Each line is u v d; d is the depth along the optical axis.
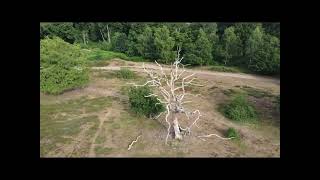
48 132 26.22
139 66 44.56
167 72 41.84
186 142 24.59
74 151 23.47
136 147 23.98
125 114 29.48
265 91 34.81
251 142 24.64
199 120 28.19
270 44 40.56
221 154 23.03
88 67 40.12
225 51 45.09
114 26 57.09
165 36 45.44
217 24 52.81
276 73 40.59
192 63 44.72
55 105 31.39
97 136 25.64
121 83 37.50
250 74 41.34
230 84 37.19
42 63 32.78
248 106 29.03
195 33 47.38
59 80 32.97
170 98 25.25
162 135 25.64
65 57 33.31
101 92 34.75
